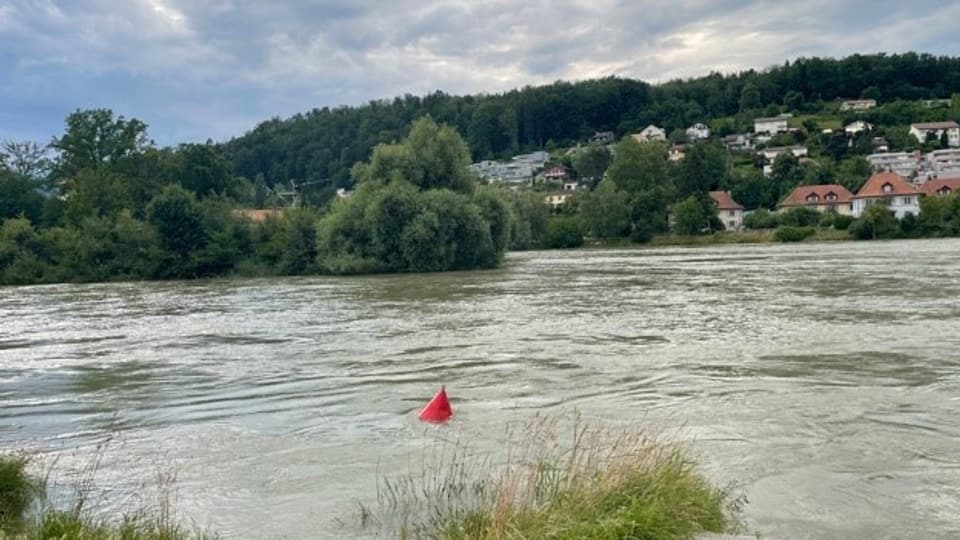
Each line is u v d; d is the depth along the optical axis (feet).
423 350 69.00
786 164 491.72
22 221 237.04
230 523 28.14
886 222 327.26
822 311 87.56
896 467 32.42
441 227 196.65
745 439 36.91
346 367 61.98
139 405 50.62
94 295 164.04
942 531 25.62
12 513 29.25
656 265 200.13
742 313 88.53
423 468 33.60
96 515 28.94
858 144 556.51
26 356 74.84
